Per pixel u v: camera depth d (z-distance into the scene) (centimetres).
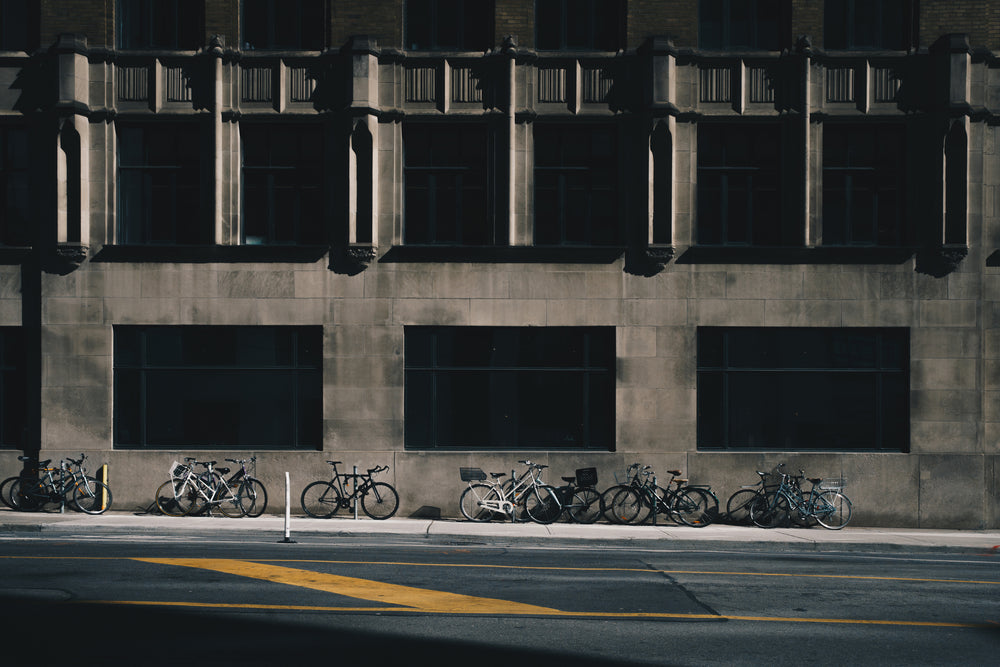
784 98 1884
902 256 1864
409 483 1861
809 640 880
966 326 1855
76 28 1898
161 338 1895
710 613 986
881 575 1259
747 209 1912
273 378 1897
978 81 1862
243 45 1923
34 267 1889
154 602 984
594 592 1088
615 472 1861
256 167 1911
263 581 1114
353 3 1903
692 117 1884
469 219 1916
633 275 1878
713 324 1872
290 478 1862
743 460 1859
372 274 1883
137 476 1859
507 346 1897
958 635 912
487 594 1062
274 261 1883
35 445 1886
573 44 1922
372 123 1867
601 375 1894
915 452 1855
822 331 1889
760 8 1922
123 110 1892
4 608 948
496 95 1894
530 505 1802
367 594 1048
